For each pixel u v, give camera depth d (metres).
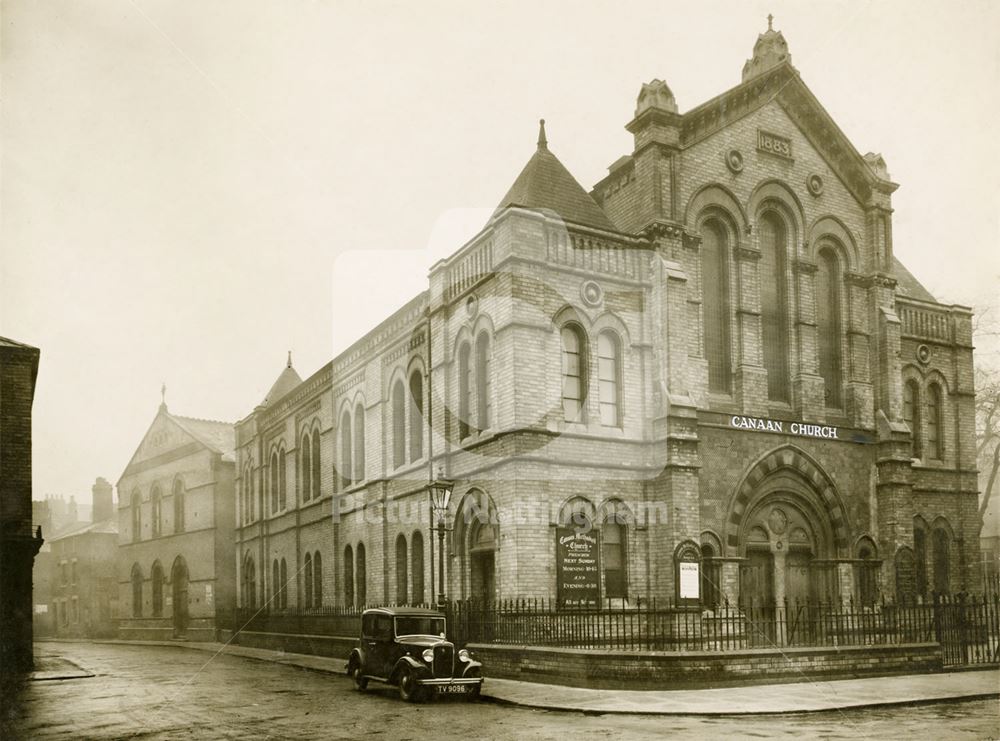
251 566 32.62
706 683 16.53
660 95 22.67
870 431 24.39
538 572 19.19
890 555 23.69
